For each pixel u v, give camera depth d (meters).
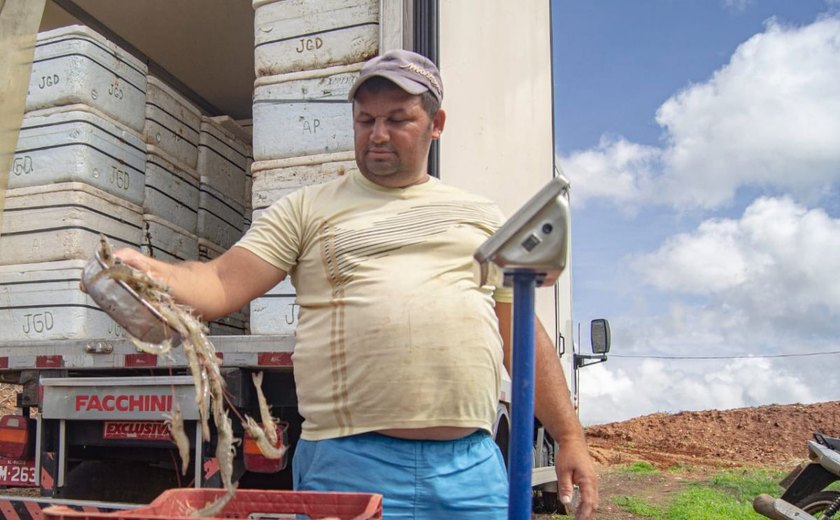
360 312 2.00
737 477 12.73
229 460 1.40
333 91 3.74
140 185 4.53
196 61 6.17
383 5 3.64
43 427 3.71
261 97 3.85
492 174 4.38
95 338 3.92
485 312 2.10
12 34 3.26
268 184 3.79
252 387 3.57
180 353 3.55
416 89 2.04
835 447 5.17
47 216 4.03
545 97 5.47
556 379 2.26
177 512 1.43
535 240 1.30
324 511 1.49
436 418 1.98
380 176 2.11
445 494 1.99
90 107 4.16
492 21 4.54
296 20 3.84
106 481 4.00
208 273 1.99
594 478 2.16
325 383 2.03
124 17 5.61
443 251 2.08
